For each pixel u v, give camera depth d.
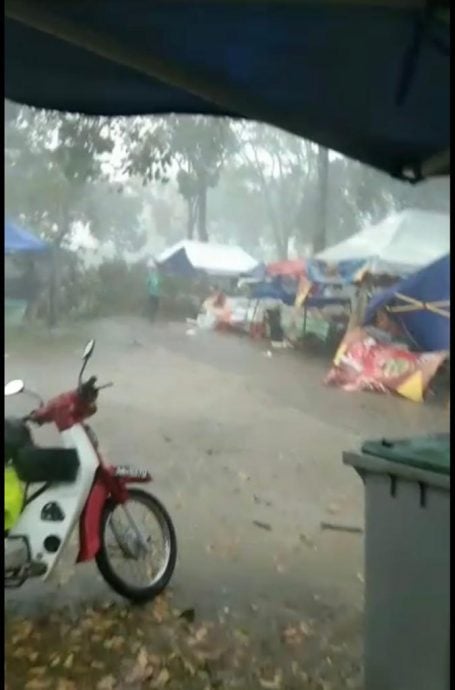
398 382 12.27
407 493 3.04
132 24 2.98
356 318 15.20
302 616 4.47
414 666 3.02
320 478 7.82
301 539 5.95
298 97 3.69
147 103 3.98
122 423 9.96
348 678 3.77
